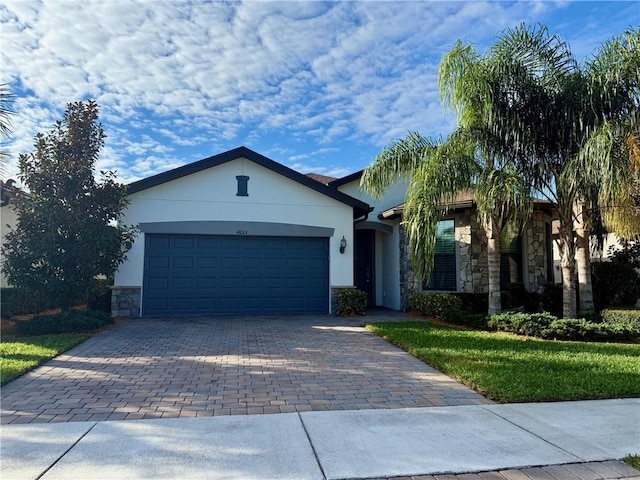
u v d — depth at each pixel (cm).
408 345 880
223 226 1383
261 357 803
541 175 1089
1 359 740
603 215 1061
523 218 1095
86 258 1079
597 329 962
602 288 1323
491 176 1012
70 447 413
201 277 1377
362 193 1769
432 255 1052
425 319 1340
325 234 1458
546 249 1505
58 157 1085
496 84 1040
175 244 1366
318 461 391
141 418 493
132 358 786
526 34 1032
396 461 393
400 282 1595
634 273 1301
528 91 1038
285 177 1438
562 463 394
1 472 362
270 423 480
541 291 1428
